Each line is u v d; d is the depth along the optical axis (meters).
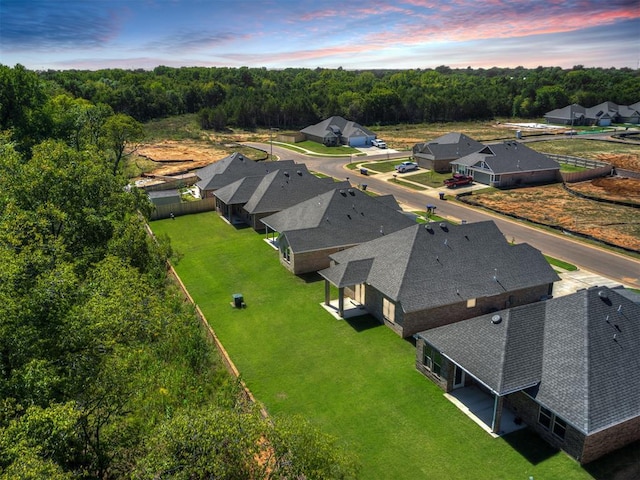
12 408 14.57
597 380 20.02
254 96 144.75
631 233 47.75
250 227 51.75
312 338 29.44
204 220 54.81
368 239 40.50
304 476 13.68
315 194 53.47
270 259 42.50
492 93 163.62
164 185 67.62
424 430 21.39
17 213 23.94
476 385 24.70
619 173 73.69
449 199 61.75
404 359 27.08
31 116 59.53
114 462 17.14
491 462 19.47
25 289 17.89
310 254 38.97
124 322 20.62
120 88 141.38
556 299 24.69
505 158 69.31
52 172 28.83
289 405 23.16
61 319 17.69
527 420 21.62
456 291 29.70
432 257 31.31
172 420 13.93
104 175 32.50
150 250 33.41
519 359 21.80
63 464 14.27
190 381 23.20
